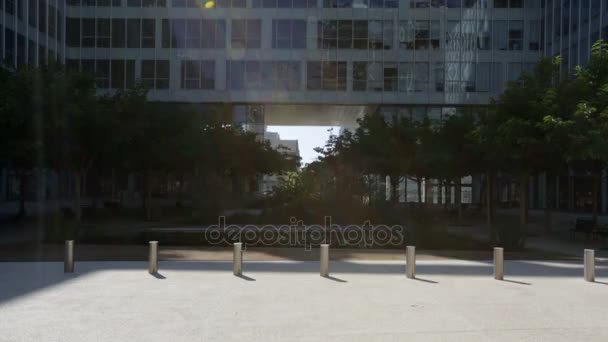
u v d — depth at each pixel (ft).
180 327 24.17
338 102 168.04
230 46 168.96
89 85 72.69
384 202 82.43
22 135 69.31
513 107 61.46
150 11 169.07
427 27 167.22
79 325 24.39
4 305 28.30
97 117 69.10
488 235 73.05
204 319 25.68
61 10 165.27
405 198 173.68
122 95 82.74
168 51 168.76
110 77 168.76
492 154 68.85
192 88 168.66
